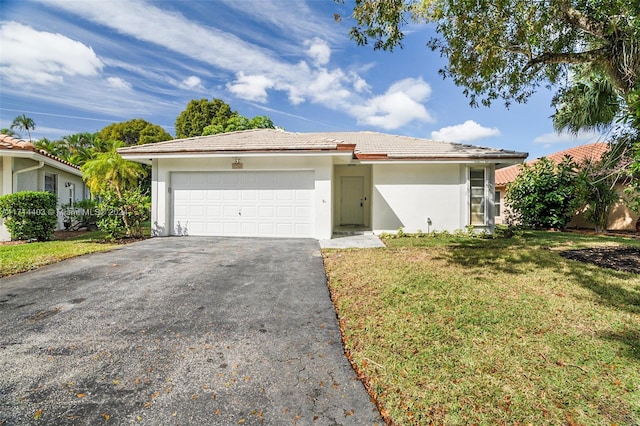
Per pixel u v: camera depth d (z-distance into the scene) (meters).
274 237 11.09
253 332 3.87
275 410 2.52
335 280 5.98
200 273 6.42
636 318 4.25
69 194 16.39
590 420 2.43
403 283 5.75
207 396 2.69
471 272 6.52
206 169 11.30
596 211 13.62
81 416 2.44
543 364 3.17
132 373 3.01
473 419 2.44
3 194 11.27
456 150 12.63
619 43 7.05
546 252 8.53
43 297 4.97
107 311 4.46
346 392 2.75
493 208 12.20
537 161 15.84
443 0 6.96
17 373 2.98
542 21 6.77
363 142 14.81
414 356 3.31
